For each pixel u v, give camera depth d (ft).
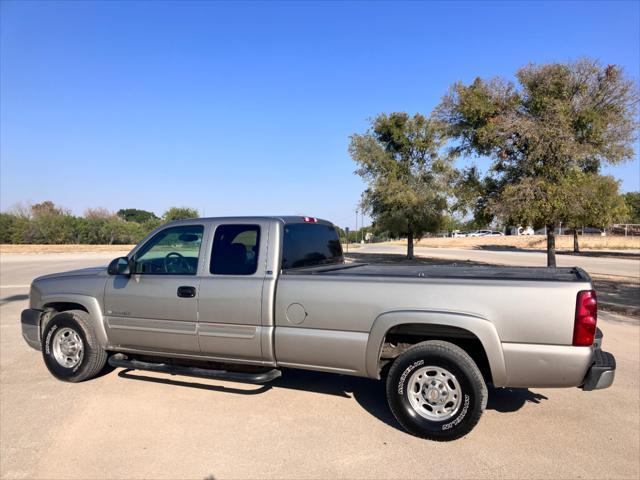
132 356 18.89
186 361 17.88
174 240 17.38
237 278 15.79
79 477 11.55
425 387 13.79
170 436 13.76
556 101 53.31
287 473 11.73
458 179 67.41
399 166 98.68
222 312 15.79
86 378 18.39
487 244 230.48
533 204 54.85
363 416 15.28
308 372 20.02
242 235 16.26
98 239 195.42
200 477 11.55
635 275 66.33
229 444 13.26
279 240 15.83
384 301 13.99
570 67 54.70
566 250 163.02
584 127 54.80
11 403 16.28
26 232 177.17
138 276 17.35
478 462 12.28
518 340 12.83
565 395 17.37
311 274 15.26
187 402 16.43
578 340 12.43
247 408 15.90
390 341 15.20
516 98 57.36
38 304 19.13
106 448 13.01
